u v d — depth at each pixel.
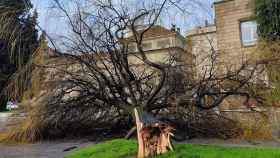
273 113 9.66
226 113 9.77
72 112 10.48
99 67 10.22
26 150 8.61
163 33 10.84
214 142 8.62
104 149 7.48
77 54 10.07
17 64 10.17
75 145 9.30
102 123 10.91
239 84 9.47
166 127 6.26
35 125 10.02
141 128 6.23
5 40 10.03
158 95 9.83
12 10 9.88
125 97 10.16
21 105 10.20
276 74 9.55
